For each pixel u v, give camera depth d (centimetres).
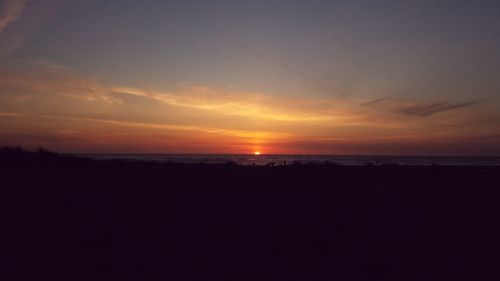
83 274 976
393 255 1187
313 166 3700
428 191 2281
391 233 1407
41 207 1448
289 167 3556
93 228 1293
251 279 996
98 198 1647
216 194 1842
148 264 1057
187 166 3164
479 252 1215
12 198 1518
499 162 9756
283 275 1026
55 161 2872
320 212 1642
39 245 1130
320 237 1323
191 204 1645
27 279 930
